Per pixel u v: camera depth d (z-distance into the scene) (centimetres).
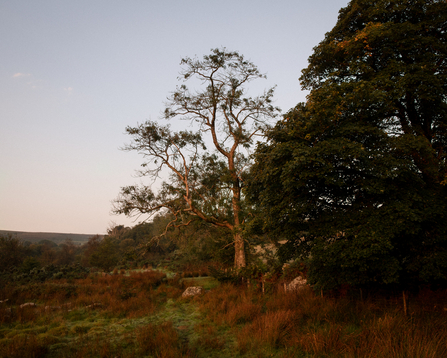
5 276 2127
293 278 1496
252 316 1005
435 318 757
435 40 1056
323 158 873
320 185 981
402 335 638
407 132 1069
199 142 2180
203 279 2270
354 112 955
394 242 879
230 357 689
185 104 2161
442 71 1089
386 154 883
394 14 1170
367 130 895
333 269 967
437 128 1073
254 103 2152
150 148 2077
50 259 4644
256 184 1220
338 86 975
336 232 883
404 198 841
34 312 1127
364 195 952
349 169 923
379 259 834
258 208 1435
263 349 708
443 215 809
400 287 1038
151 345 738
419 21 1134
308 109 1037
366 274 899
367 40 1076
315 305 1004
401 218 793
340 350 627
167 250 4741
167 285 1983
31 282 1903
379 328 687
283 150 924
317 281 1013
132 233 6069
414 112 1116
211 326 951
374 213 856
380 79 987
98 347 730
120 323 1026
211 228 2403
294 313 915
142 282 1936
